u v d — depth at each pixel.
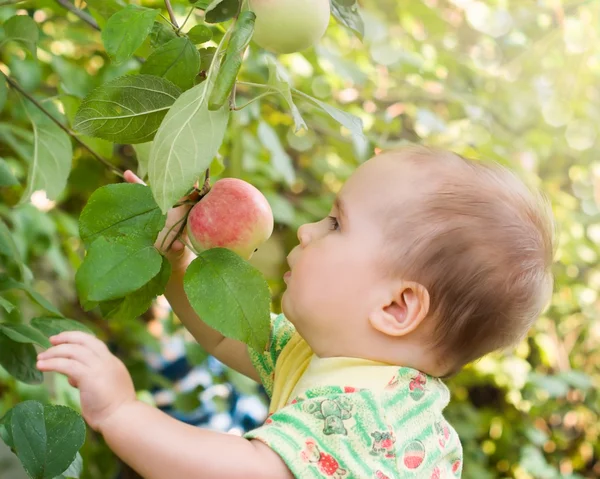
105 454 2.02
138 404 0.92
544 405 3.27
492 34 2.78
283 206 2.07
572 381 3.17
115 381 0.91
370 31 2.13
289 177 1.94
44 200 2.06
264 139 1.91
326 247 1.09
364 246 1.07
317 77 2.21
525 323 1.13
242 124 1.93
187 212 1.00
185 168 0.78
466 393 3.25
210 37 1.01
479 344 1.10
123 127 0.91
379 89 2.51
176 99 0.87
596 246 3.22
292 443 0.94
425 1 2.70
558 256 3.10
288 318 1.11
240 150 1.96
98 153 1.40
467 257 1.06
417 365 1.08
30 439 0.84
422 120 2.28
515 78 2.89
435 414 1.05
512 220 1.10
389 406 1.01
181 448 0.90
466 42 2.88
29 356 1.10
